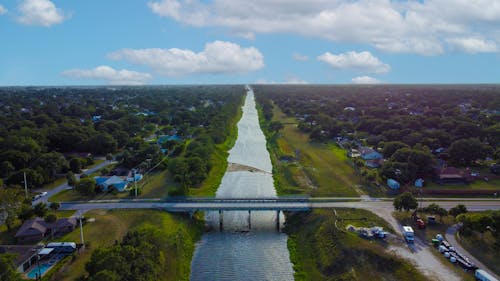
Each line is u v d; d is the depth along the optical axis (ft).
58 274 243.81
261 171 528.63
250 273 273.95
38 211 333.21
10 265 213.46
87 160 538.88
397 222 316.40
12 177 418.10
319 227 316.81
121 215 339.36
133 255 230.68
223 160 573.33
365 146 618.85
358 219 322.34
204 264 286.46
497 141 581.94
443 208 340.18
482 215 281.95
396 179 423.23
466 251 265.95
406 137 587.27
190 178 436.76
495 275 234.99
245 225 361.51
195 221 354.13
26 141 531.50
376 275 244.22
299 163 540.52
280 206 353.10
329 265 267.59
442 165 478.18
